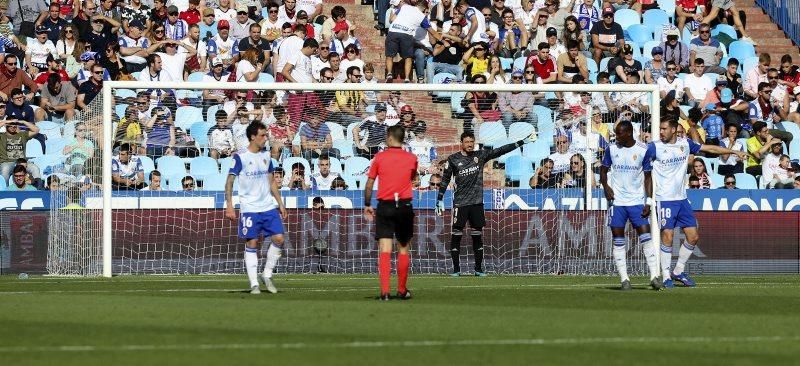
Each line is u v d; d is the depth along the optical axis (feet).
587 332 113.19
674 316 131.34
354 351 97.81
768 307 145.59
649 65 320.29
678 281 208.33
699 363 91.56
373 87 237.66
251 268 172.24
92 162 246.68
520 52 326.44
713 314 134.41
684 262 196.03
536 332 112.98
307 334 110.83
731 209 253.24
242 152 168.45
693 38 335.47
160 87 232.12
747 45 347.15
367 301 153.69
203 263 245.04
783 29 362.33
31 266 239.71
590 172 254.88
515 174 264.93
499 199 251.39
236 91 266.36
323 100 263.90
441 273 249.34
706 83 319.06
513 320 125.49
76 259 241.35
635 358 94.17
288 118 262.88
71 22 305.94
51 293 174.40
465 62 310.86
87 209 242.99
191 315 131.13
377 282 206.49
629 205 183.73
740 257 251.39
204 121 271.49
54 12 306.96
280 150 260.42
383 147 263.49
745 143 299.38
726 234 251.19
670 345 102.99
